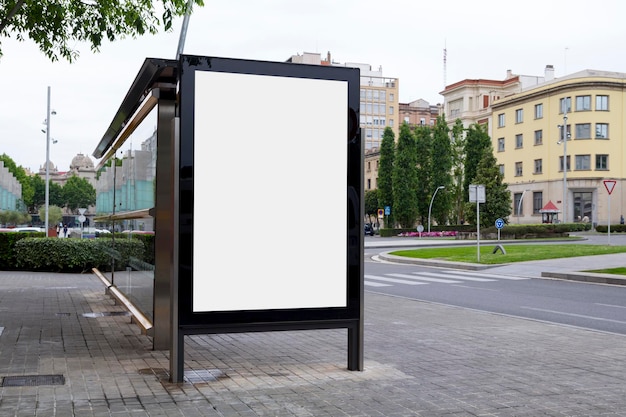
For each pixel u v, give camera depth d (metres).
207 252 6.14
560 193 67.38
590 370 6.75
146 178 8.64
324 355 7.58
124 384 5.96
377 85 139.50
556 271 20.27
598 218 65.12
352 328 6.64
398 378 6.32
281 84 6.43
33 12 11.75
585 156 65.44
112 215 12.03
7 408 5.09
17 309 11.73
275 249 6.34
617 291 15.85
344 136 6.61
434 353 7.71
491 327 9.91
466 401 5.46
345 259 6.58
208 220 6.15
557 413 5.12
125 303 9.88
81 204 135.12
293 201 6.42
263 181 6.33
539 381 6.23
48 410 5.05
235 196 6.23
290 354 7.64
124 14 11.89
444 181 67.12
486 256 26.73
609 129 65.25
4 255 21.88
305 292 6.44
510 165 75.50
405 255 29.77
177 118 6.07
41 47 12.66
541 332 9.41
